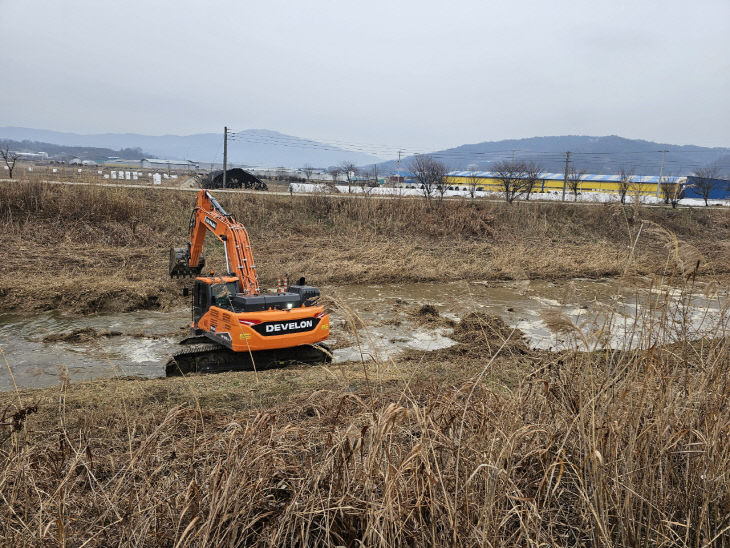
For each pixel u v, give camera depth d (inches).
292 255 887.1
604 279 839.7
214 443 166.2
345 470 132.1
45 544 129.6
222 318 372.8
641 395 143.4
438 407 160.7
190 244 532.4
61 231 868.0
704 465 137.3
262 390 295.4
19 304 577.9
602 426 138.8
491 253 981.8
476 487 133.4
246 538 126.2
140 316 576.1
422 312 600.4
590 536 136.5
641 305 166.1
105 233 893.8
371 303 653.3
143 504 137.6
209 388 300.0
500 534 128.0
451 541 118.2
